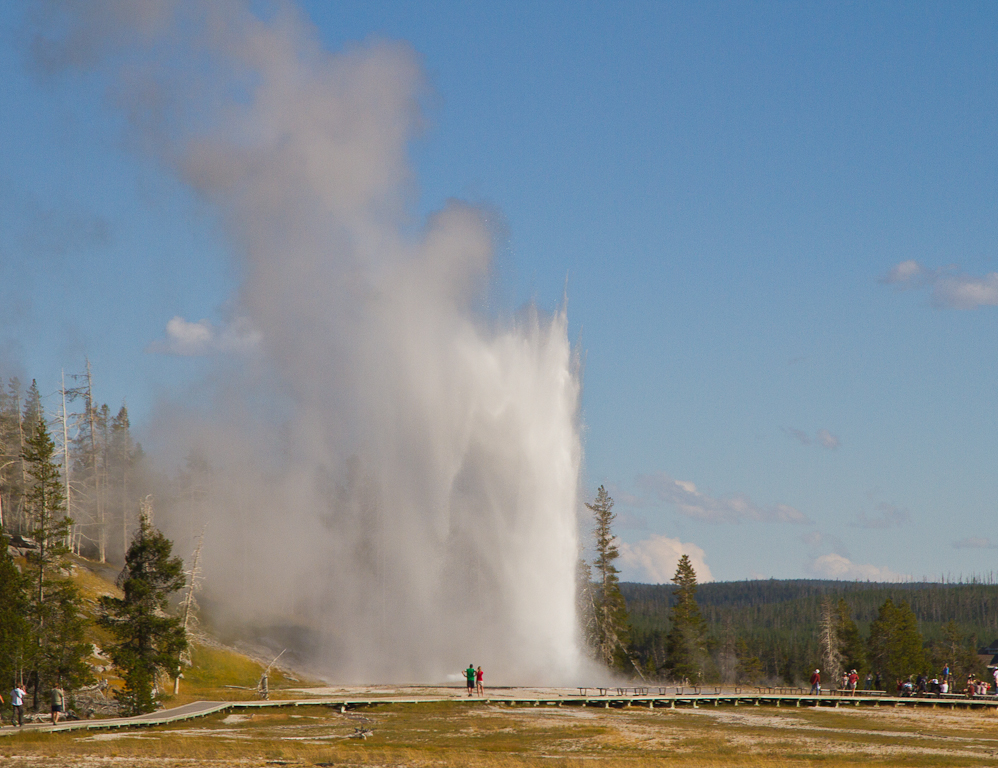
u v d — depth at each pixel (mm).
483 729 51750
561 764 37781
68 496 104375
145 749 38312
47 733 44812
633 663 110875
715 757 41188
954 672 137875
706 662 117062
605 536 111688
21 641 53656
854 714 62531
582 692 69688
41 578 60500
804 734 50688
